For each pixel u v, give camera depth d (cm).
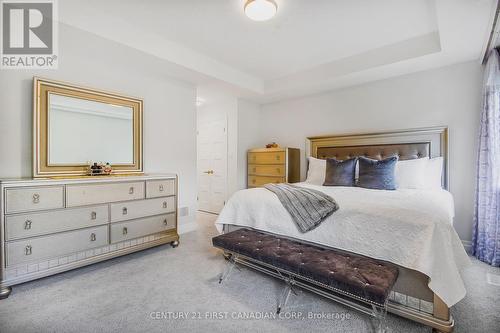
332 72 343
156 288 203
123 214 259
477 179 266
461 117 291
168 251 288
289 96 439
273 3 204
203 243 318
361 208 186
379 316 144
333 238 192
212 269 239
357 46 297
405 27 254
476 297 187
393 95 339
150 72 324
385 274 147
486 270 232
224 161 487
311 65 357
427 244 151
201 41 287
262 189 278
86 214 231
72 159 258
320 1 211
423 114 316
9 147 222
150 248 296
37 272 206
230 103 470
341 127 391
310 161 387
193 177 383
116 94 289
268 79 417
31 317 163
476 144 282
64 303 180
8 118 221
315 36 274
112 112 290
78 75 262
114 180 251
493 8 188
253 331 152
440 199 211
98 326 155
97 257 241
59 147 248
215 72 342
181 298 188
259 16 219
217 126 496
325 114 411
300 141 445
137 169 312
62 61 251
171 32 268
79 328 153
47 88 240
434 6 218
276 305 179
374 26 252
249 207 251
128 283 211
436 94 307
